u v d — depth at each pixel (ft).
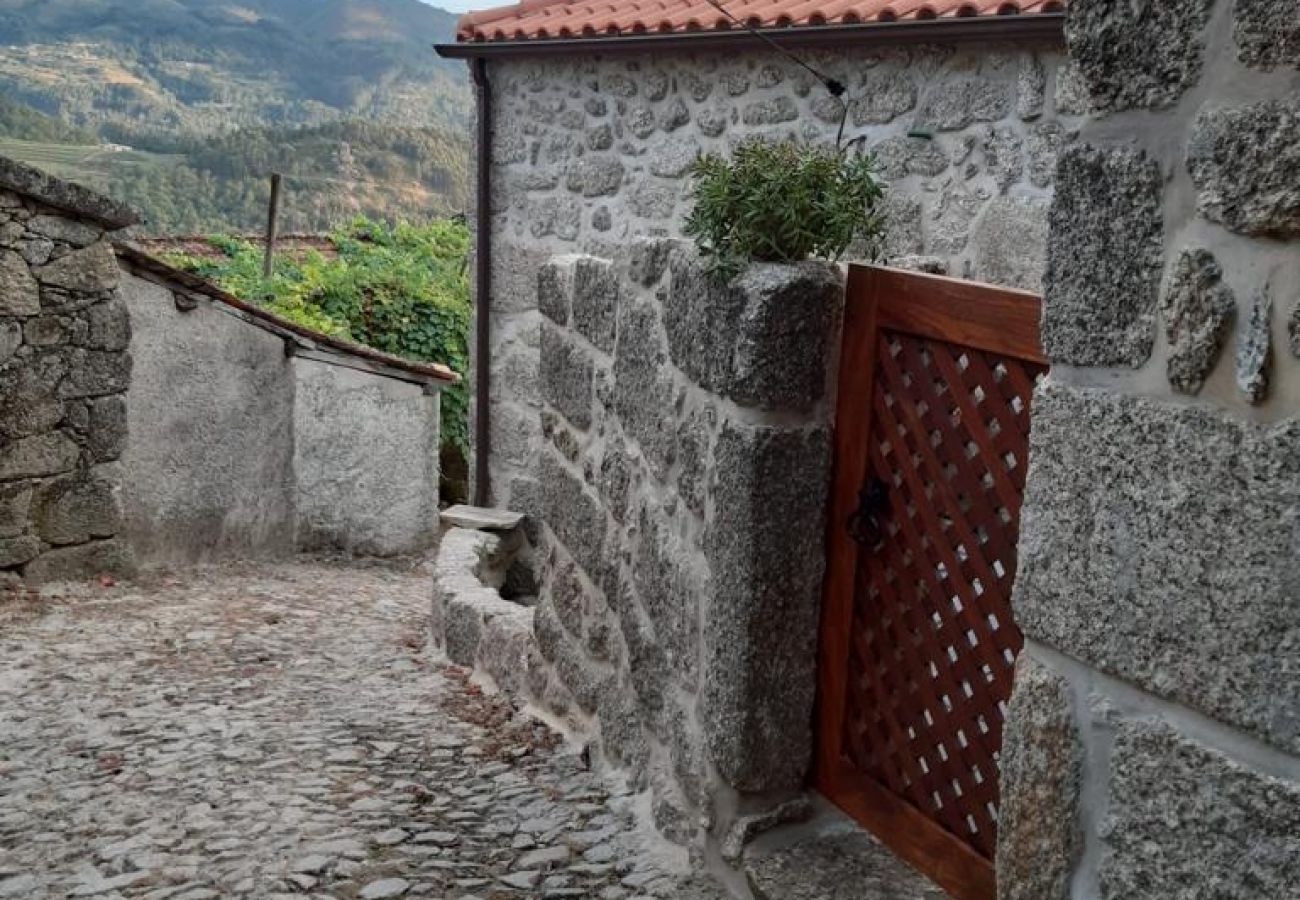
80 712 14.74
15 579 20.98
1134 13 4.97
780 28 17.79
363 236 41.68
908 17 16.40
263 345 25.12
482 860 10.03
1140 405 4.96
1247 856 4.52
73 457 21.47
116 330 21.58
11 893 9.68
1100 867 5.20
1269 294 4.47
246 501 25.31
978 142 16.28
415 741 13.51
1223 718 4.59
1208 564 4.64
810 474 8.51
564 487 13.42
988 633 7.21
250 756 13.02
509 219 25.09
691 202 20.92
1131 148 5.03
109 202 20.93
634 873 9.55
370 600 22.65
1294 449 4.33
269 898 9.41
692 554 9.65
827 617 8.68
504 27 23.79
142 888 9.70
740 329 8.47
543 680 14.14
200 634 18.99
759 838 8.75
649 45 20.34
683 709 9.87
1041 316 6.01
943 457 7.48
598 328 12.20
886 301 7.86
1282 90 4.42
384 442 27.40
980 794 7.42
